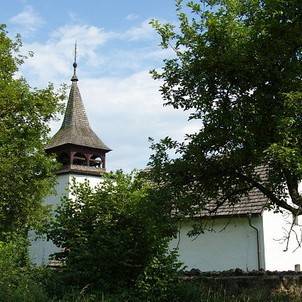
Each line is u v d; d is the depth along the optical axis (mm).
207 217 12586
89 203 12930
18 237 15617
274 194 11648
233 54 10641
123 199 12805
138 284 11898
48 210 20219
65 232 12773
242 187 12086
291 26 10438
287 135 9578
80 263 12125
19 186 18859
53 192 20953
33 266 12867
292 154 9195
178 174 11258
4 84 18188
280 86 10516
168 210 10977
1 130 18000
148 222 11430
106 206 12766
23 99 18703
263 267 21125
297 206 11805
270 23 10445
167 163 11422
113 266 12125
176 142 11531
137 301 11695
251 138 10430
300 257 22984
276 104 10516
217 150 11234
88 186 13328
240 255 21938
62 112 19969
